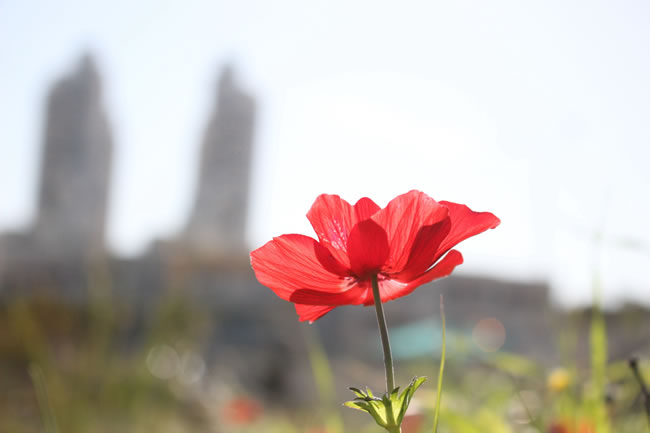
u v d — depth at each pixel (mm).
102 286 4312
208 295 19062
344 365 12289
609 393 1500
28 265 20109
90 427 3463
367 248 1021
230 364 14211
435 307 18953
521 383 1931
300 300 1147
